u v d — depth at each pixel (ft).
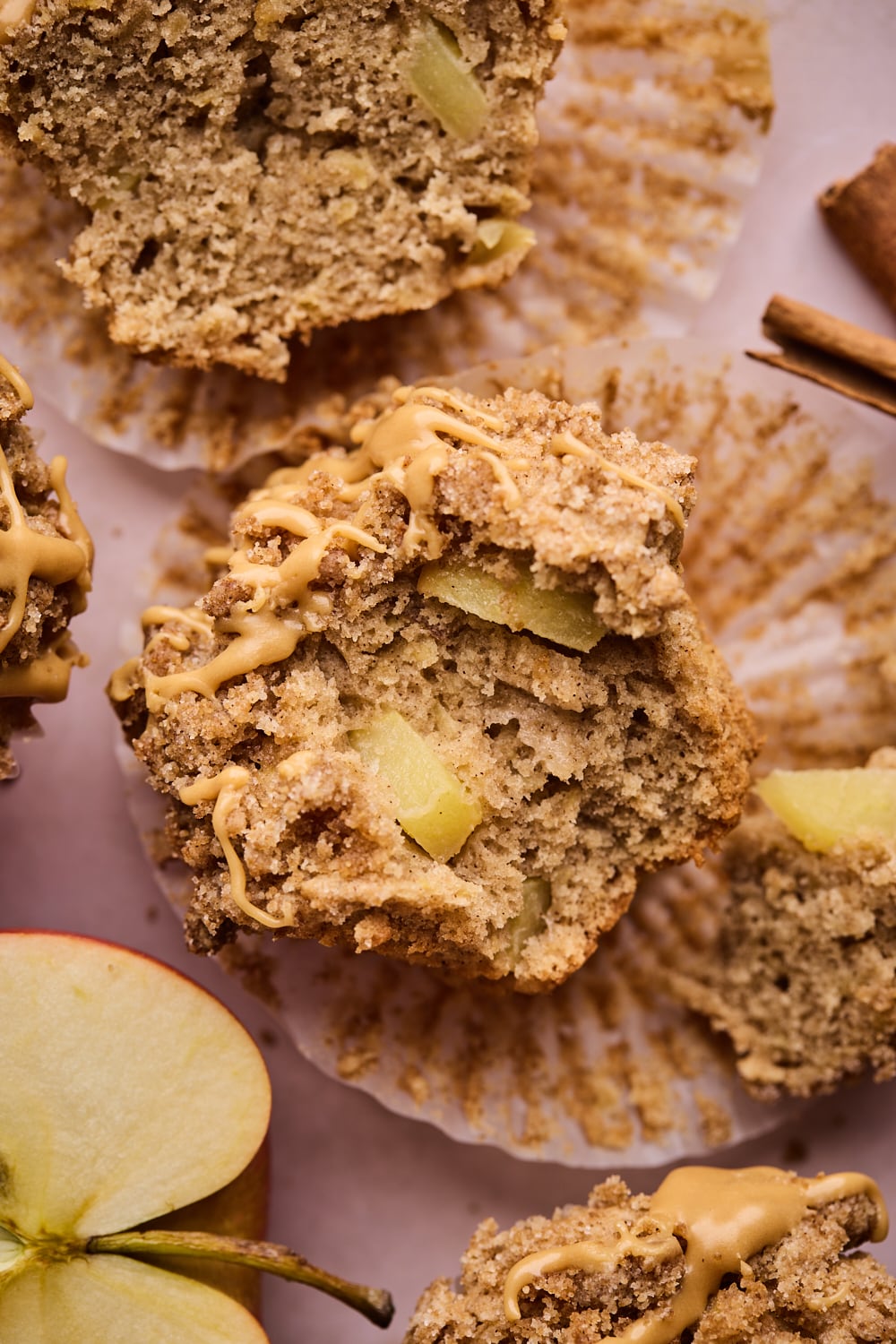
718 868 1.46
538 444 1.33
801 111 1.47
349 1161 1.46
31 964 1.36
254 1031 1.46
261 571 1.32
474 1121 1.44
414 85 1.38
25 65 1.35
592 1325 1.31
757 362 1.44
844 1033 1.42
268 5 1.36
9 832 1.46
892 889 1.40
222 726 1.32
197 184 1.39
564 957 1.36
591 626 1.32
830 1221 1.35
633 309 1.46
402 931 1.33
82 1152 1.36
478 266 1.42
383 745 1.33
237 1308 1.36
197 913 1.35
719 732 1.35
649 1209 1.34
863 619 1.46
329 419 1.44
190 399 1.45
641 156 1.45
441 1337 1.33
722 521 1.46
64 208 1.43
